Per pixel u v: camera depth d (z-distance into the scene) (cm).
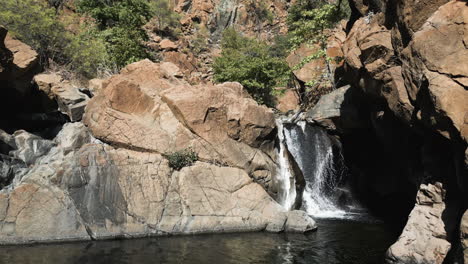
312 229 1557
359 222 1736
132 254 1201
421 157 1362
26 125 1716
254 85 3797
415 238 1152
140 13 3441
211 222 1516
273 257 1202
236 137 1792
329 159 2289
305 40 3219
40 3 2427
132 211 1447
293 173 2012
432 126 1051
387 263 1165
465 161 917
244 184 1658
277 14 7344
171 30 6044
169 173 1574
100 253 1204
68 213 1369
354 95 2138
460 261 954
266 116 1883
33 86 1800
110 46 2991
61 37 2408
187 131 1689
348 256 1225
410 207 1909
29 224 1318
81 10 3288
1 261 1105
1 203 1317
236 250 1270
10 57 1537
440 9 1114
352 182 2247
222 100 1794
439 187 1169
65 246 1272
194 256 1195
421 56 1091
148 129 1638
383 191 2006
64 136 1619
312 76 3331
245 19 7094
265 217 1568
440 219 1130
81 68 2467
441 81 996
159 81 1877
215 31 6912
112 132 1616
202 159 1673
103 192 1442
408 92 1169
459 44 1016
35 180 1390
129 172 1512
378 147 2098
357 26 1700
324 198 2183
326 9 2998
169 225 1464
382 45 1356
